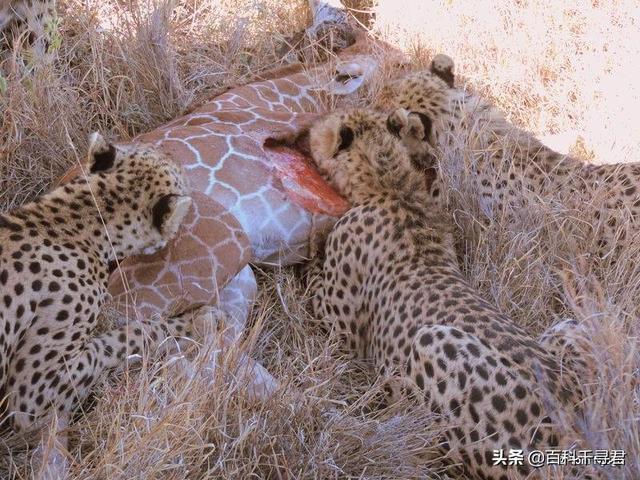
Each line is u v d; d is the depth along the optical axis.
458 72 7.92
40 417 5.04
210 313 5.55
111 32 7.42
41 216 5.27
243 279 5.93
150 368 5.25
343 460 4.90
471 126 6.86
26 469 4.76
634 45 8.11
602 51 8.12
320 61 7.86
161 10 7.46
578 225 6.36
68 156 6.47
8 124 6.47
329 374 5.38
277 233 6.12
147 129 7.10
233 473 4.62
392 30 8.20
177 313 5.63
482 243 6.23
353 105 7.25
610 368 4.65
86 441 4.90
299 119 6.63
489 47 8.07
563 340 5.25
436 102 6.86
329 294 6.05
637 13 8.40
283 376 5.30
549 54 8.07
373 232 5.88
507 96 7.80
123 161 5.56
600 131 7.45
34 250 5.13
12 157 6.42
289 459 4.81
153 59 7.25
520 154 6.80
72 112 6.71
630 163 6.71
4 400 4.97
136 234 5.46
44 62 6.76
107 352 5.27
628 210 6.32
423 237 5.78
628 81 7.79
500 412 4.67
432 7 8.29
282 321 5.99
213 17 8.12
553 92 7.83
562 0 8.39
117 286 5.60
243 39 7.97
